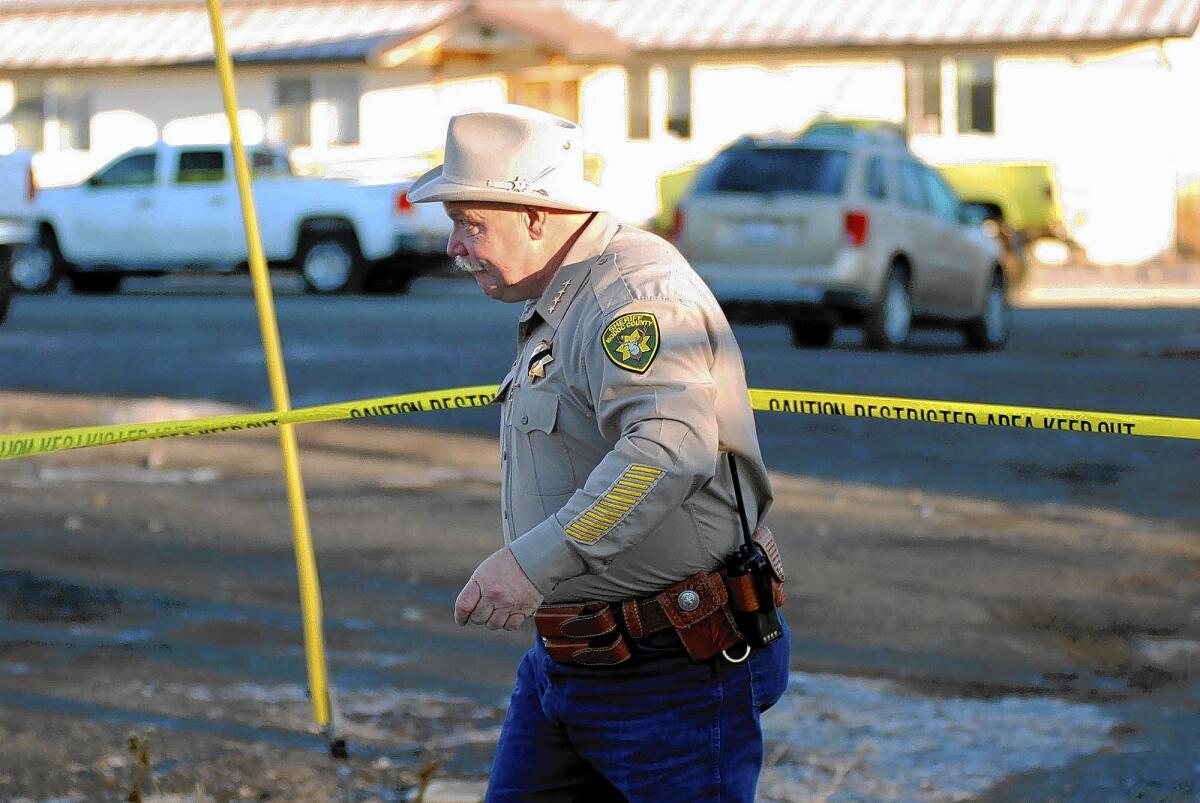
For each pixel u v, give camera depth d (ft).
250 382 58.65
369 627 28.58
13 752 22.26
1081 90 136.26
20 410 52.37
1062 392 57.26
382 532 35.78
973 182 122.52
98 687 25.09
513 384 13.64
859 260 67.77
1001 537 35.68
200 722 23.66
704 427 12.50
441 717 24.08
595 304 13.04
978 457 45.62
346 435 48.49
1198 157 136.87
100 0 154.40
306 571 21.90
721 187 69.72
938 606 29.94
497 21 140.26
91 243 103.76
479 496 39.83
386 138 143.43
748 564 13.42
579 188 13.41
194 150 103.76
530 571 12.38
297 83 144.56
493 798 14.40
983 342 73.51
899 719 23.99
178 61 144.66
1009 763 22.35
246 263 102.32
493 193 13.25
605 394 12.67
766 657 13.76
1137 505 39.19
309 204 101.81
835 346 72.18
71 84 150.00
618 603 13.41
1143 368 64.75
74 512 37.60
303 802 20.92
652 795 13.55
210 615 29.09
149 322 81.20
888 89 140.15
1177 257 136.67
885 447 47.09
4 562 32.60
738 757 13.61
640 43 142.41
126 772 21.68
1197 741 23.06
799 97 142.00
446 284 113.19
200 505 38.45
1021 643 27.76
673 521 13.23
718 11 144.97
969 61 138.21
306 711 24.20
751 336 77.25
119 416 51.49
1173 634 28.25
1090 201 136.56
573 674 13.67
